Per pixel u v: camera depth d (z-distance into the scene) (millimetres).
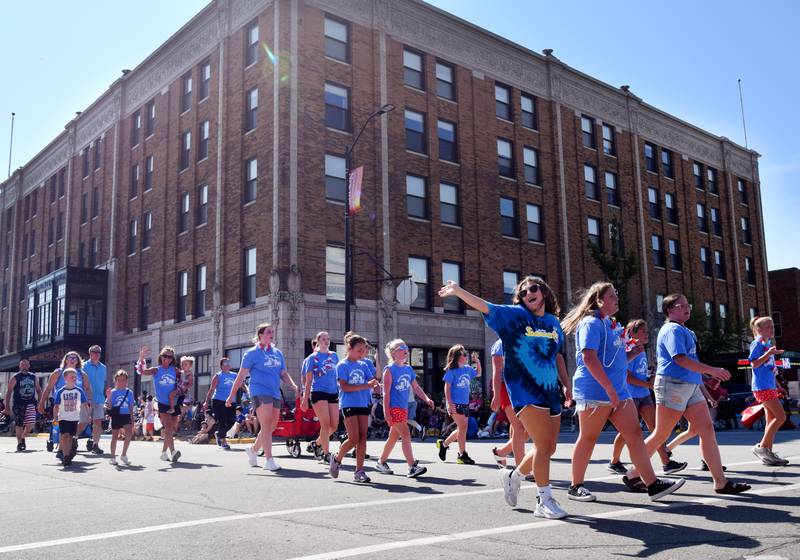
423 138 31125
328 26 28672
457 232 31344
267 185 27016
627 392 6695
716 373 6969
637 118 42062
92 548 5270
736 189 49812
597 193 38562
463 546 5102
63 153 45219
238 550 5090
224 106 30031
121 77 38438
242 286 27766
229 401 10789
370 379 9742
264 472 10570
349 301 23047
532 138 35562
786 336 57469
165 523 6273
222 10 30672
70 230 43000
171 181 33594
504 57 35000
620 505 6746
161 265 33469
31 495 8297
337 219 27438
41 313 39188
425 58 31625
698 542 5078
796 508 6363
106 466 11867
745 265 49406
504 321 6105
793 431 20531
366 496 7812
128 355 35219
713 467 7125
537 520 6117
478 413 23469
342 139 28094
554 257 35344
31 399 16188
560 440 19250
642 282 39938
